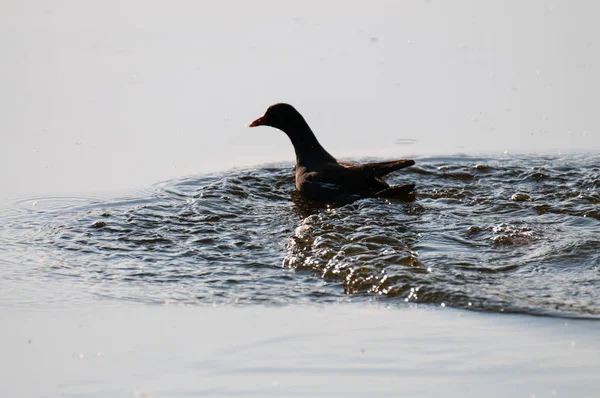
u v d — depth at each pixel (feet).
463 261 40.96
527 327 33.88
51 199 53.88
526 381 30.19
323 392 29.89
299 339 33.76
